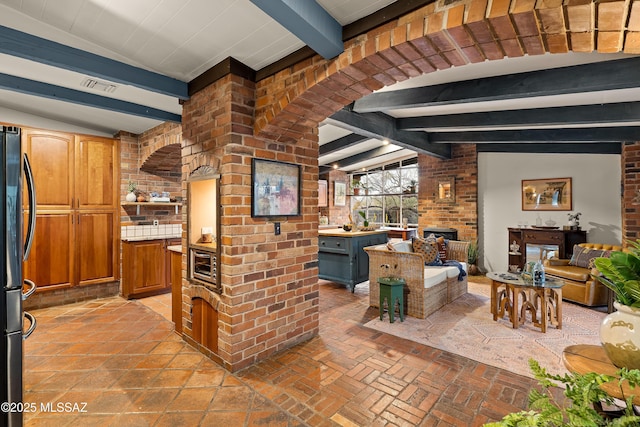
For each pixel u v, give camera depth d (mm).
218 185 2504
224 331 2475
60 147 4027
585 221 5145
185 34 2117
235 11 1870
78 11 1890
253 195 2539
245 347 2490
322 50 1986
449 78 3053
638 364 1150
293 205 2861
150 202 4625
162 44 2246
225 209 2453
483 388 2209
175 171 5121
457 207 6293
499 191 5934
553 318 3494
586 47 1614
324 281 5426
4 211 1416
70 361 2602
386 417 1917
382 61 1929
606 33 1471
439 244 4777
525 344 2898
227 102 2455
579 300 3986
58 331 3227
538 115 3771
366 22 1865
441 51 1803
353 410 1982
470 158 6141
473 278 5691
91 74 2381
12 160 1435
